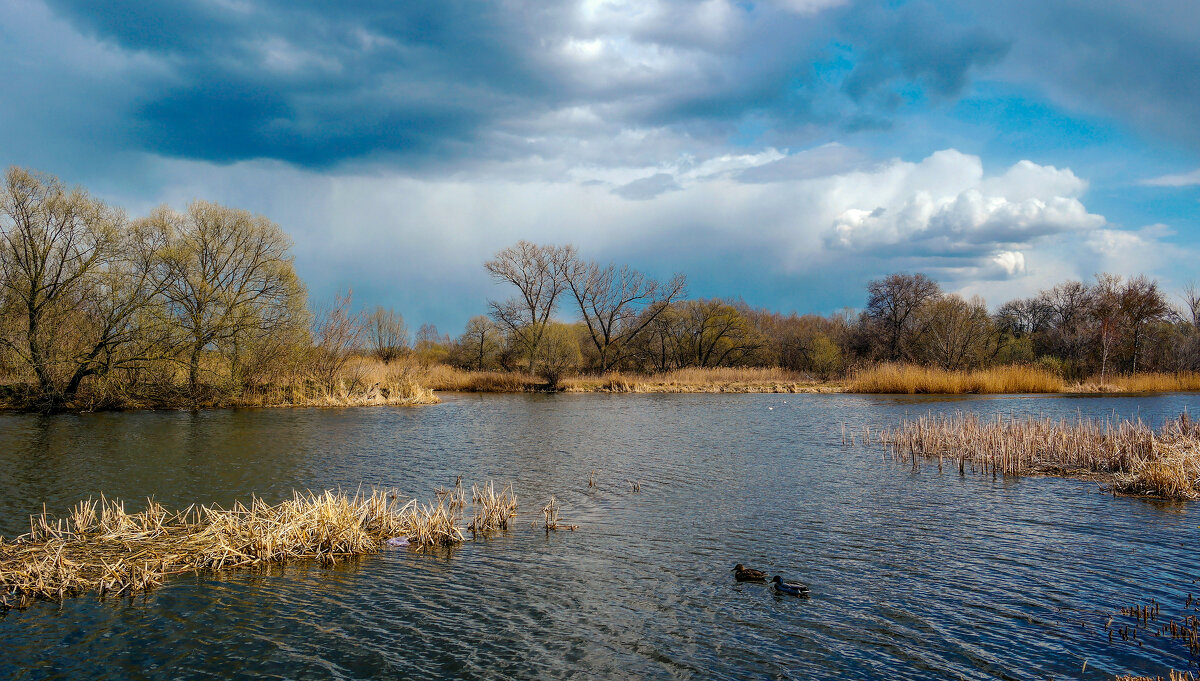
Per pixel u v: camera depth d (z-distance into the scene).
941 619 7.73
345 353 39.53
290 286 35.53
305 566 9.41
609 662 6.73
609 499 13.88
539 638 7.23
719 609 8.02
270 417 29.67
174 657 6.76
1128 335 56.47
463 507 13.16
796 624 7.61
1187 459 14.70
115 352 31.31
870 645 7.08
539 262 63.84
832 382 59.97
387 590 8.55
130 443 21.19
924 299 69.44
